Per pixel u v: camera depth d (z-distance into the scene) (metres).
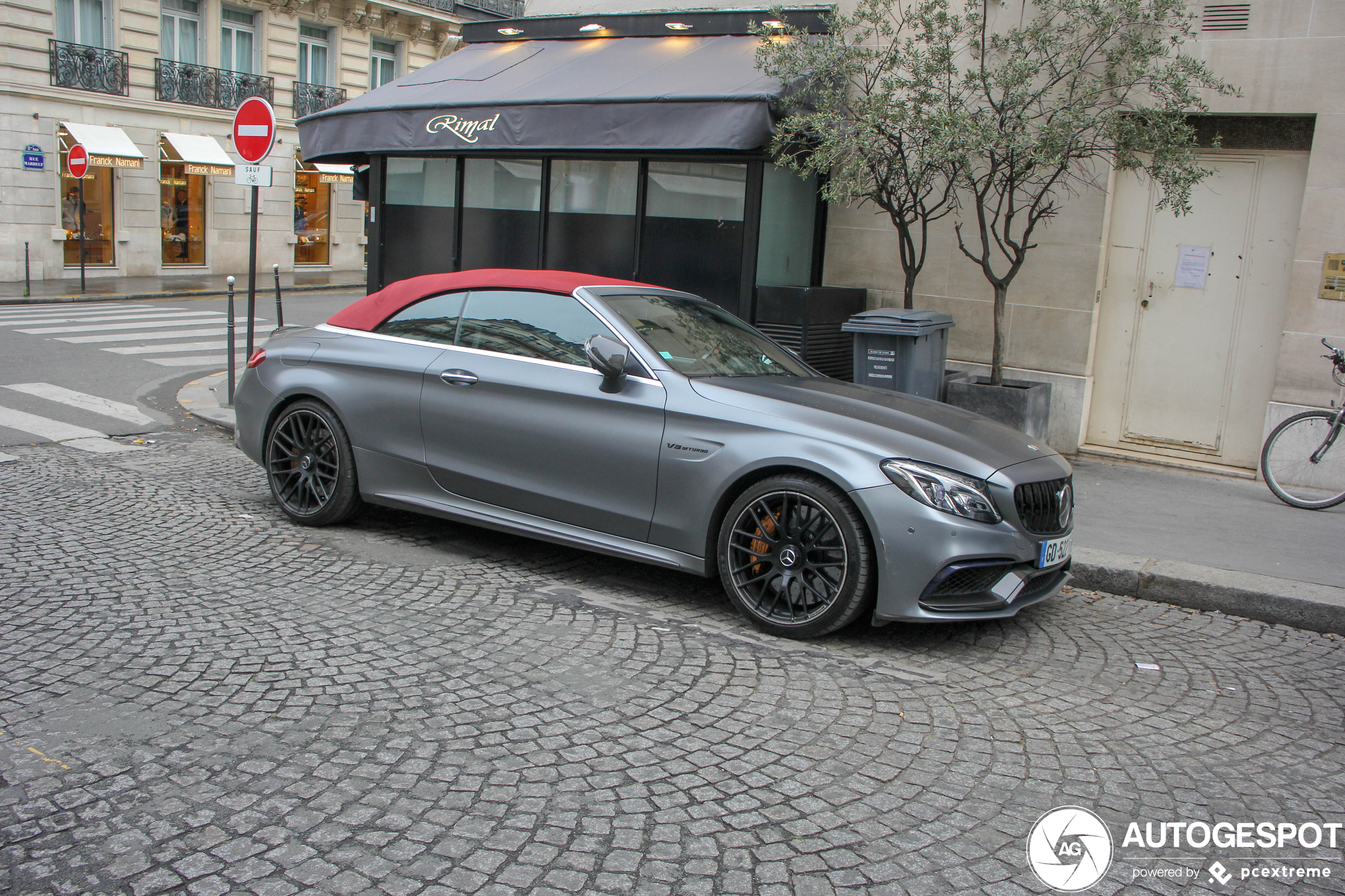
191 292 22.97
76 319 16.83
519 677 4.08
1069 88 8.34
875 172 8.32
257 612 4.65
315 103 30.28
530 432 5.30
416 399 5.68
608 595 5.19
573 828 3.00
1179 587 5.61
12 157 23.53
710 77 9.61
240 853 2.81
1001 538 4.47
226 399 10.15
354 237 32.50
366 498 5.91
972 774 3.47
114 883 2.65
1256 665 4.74
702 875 2.80
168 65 26.45
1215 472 8.69
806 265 10.21
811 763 3.48
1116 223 9.05
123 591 4.84
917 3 9.35
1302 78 8.01
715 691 4.05
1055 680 4.40
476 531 6.25
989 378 9.00
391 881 2.71
